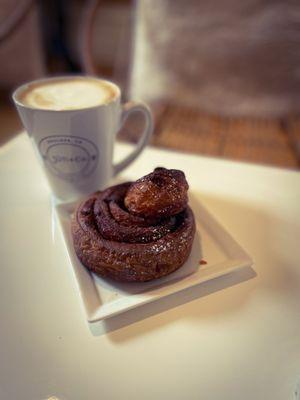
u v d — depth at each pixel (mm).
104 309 174
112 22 1421
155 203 190
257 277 205
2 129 943
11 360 159
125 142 398
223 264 203
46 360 160
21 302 188
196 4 546
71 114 227
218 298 191
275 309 186
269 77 544
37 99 247
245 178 306
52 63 1371
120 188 219
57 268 210
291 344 168
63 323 177
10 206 263
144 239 189
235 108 551
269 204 273
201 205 254
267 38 532
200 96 567
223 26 543
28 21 1012
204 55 557
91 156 252
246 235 240
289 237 240
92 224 201
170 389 149
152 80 590
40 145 245
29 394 146
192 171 314
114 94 254
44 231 239
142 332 172
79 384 151
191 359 161
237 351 165
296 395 143
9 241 229
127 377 154
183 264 203
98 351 164
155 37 575
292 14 519
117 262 183
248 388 150
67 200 273
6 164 317
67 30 1437
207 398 147
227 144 445
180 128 485
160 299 190
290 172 316
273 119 536
